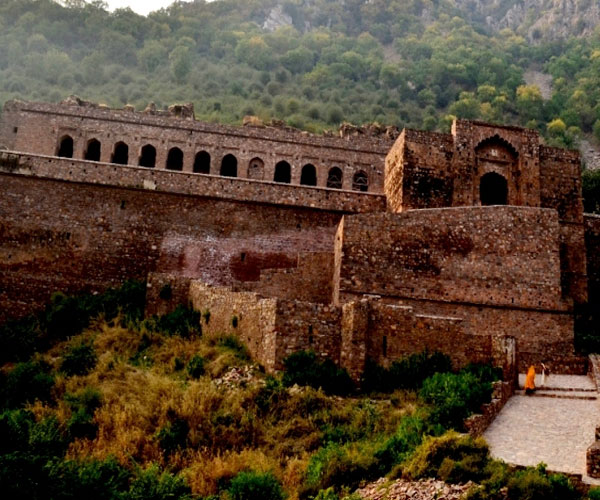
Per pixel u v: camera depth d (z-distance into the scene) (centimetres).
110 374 3353
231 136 6038
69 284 4362
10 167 4516
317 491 2388
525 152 4884
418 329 3303
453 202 4675
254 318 3394
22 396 3180
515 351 3300
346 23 18650
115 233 4481
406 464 2373
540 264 4144
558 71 15350
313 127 9438
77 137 5928
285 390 2989
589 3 19050
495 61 14338
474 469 2227
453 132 4831
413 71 14088
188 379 3272
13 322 4216
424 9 19512
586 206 7262
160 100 10394
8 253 4384
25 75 10862
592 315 4584
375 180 6041
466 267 4100
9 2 13838
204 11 16550
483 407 2834
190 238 4509
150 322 3891
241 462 2623
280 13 18250
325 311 3262
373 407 2956
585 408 2964
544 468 2228
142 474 2491
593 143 11819
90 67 11562
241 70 12838
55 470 2267
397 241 4094
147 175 4594
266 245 4544
